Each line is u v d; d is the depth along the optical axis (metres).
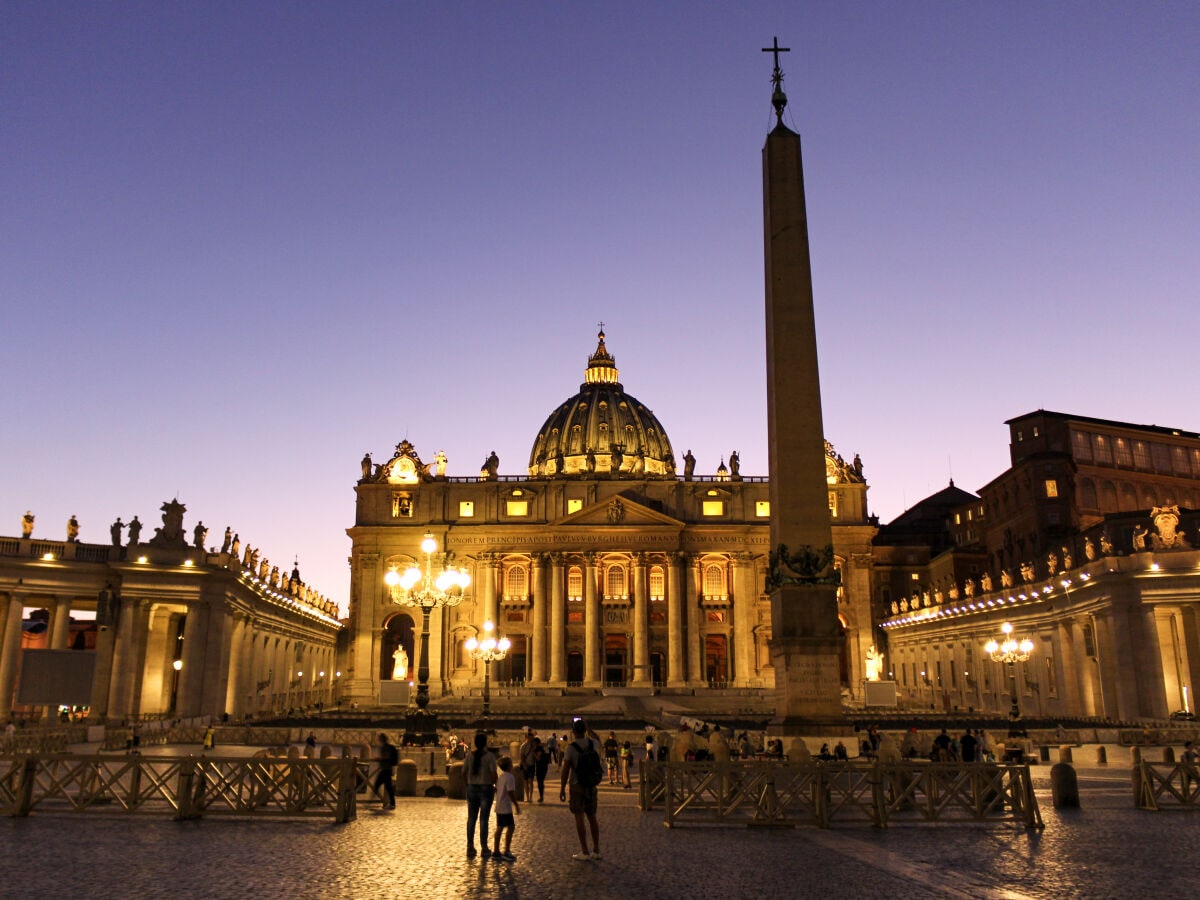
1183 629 64.38
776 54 36.78
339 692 114.56
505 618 114.06
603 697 93.31
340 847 17.11
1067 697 70.06
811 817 20.41
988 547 112.75
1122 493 99.50
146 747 47.34
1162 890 13.46
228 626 75.25
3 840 17.23
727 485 116.69
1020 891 13.38
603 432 140.50
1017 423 102.88
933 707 93.81
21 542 66.06
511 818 16.48
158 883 13.70
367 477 116.62
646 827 20.20
